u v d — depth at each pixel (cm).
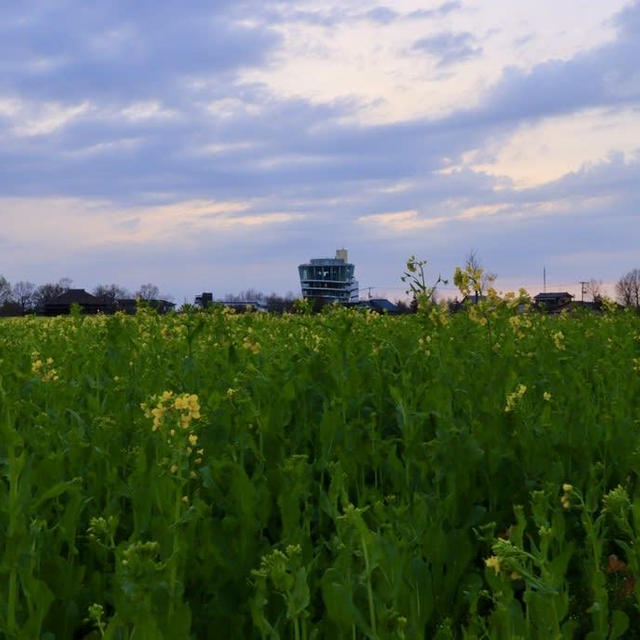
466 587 412
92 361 874
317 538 487
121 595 327
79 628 392
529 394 693
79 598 393
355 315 1246
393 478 514
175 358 911
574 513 489
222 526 408
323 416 562
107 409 682
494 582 341
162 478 423
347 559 337
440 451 507
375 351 847
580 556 449
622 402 632
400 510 421
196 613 386
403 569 360
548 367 841
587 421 599
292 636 349
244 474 422
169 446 434
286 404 621
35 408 645
